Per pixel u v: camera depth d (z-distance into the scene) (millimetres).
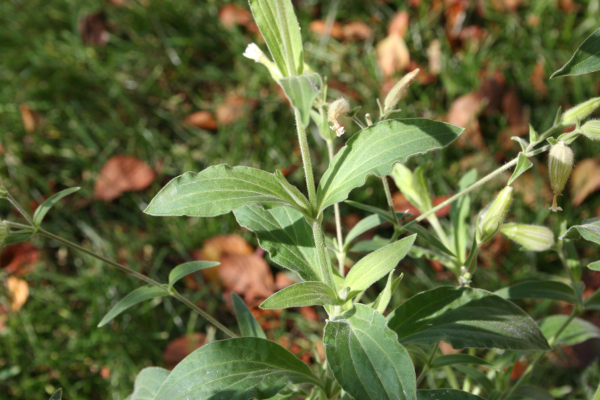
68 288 685
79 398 632
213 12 875
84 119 800
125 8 883
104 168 740
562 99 760
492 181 712
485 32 849
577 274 555
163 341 659
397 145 487
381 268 489
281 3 475
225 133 769
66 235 711
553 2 846
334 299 487
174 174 756
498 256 684
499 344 499
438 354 595
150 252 706
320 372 551
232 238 688
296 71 487
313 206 492
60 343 660
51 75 833
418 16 877
